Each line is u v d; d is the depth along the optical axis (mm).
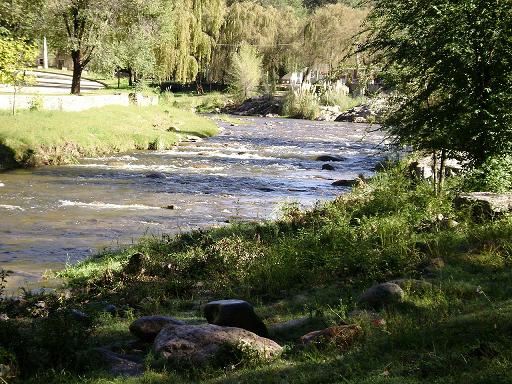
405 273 8961
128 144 35562
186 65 72750
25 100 34938
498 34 12148
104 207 20094
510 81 12617
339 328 6332
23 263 13430
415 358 5383
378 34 14297
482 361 4910
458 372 4832
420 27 13242
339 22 83438
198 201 21734
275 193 23797
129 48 43594
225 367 5918
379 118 16344
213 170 29609
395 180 15266
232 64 86000
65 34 42500
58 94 39719
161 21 47000
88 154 32031
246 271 10883
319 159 35094
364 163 33969
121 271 11656
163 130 43000
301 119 73250
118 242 15523
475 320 5953
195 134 45438
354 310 7488
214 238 14031
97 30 41781
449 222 11023
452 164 19109
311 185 25938
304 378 5312
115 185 24391
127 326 8242
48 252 14445
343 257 10094
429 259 9414
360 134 53906
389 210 13109
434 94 14508
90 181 25047
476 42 12508
